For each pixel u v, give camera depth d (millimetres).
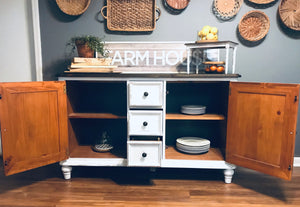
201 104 2053
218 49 1963
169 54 2004
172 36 1989
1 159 2141
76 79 1660
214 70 1741
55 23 2006
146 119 1621
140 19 1986
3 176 1816
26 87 1485
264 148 1501
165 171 1945
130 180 1776
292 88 1354
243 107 1568
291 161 1399
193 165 1688
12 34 2074
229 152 1662
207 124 2070
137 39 2010
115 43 2014
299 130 2020
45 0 1985
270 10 1923
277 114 1430
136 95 1604
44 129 1591
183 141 1887
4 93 1412
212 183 1731
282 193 1584
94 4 1987
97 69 1716
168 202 1466
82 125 2098
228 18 1948
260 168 1529
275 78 1992
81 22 2006
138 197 1525
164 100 1639
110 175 1861
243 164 1604
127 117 1657
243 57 1983
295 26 1897
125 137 2104
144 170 1961
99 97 2066
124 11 1982
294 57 1960
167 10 1970
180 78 1611
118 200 1486
